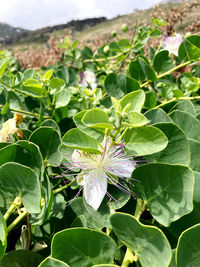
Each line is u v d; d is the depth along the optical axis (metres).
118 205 0.16
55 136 0.20
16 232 0.19
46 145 0.20
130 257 0.14
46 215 0.16
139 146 0.15
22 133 0.21
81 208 0.18
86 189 0.17
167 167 0.14
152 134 0.15
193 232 0.12
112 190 0.17
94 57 0.47
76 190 0.21
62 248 0.13
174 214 0.14
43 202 0.18
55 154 0.20
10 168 0.16
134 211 0.17
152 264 0.13
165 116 0.19
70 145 0.15
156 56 0.30
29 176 0.16
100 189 0.16
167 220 0.14
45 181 0.17
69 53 0.47
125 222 0.13
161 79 0.31
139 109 0.16
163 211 0.15
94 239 0.13
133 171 0.15
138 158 0.17
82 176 0.17
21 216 0.17
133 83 0.28
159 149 0.15
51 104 0.28
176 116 0.20
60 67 0.36
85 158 0.17
